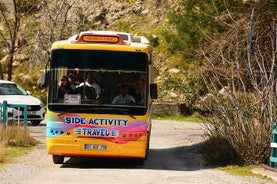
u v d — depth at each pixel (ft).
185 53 105.19
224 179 45.85
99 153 51.01
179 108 114.42
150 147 69.05
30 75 138.51
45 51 133.49
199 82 113.60
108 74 51.62
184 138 78.38
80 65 51.80
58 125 51.19
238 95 56.44
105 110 51.03
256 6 82.94
